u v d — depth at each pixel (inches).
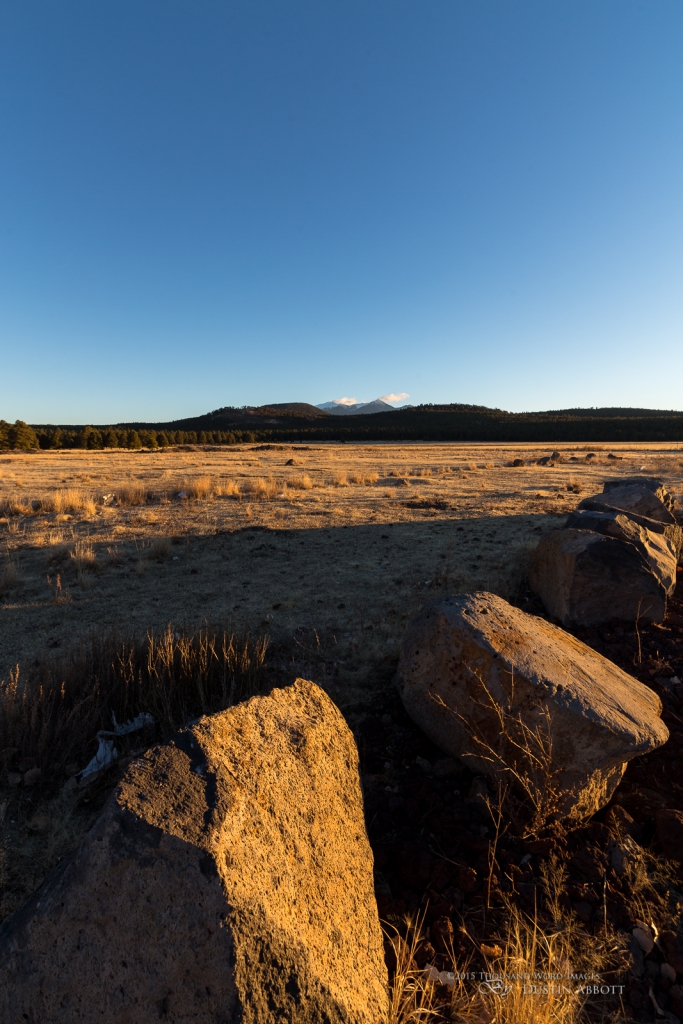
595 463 1304.1
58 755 137.1
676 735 143.2
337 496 608.7
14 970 59.7
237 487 652.1
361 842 99.9
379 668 186.5
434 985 85.9
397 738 152.5
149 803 68.5
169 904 62.0
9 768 135.3
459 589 258.1
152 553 339.9
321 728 104.9
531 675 122.0
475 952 92.0
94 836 64.4
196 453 2063.2
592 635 203.3
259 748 87.9
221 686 166.4
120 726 147.6
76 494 562.9
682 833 112.3
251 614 238.2
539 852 111.3
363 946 83.1
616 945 91.3
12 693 155.2
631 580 207.9
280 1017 60.2
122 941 60.3
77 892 61.6
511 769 117.3
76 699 153.7
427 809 125.3
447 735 139.8
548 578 236.1
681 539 292.4
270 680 178.5
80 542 370.3
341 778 104.3
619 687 135.0
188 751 78.1
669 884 104.7
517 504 506.3
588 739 114.8
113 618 238.7
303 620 229.1
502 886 104.2
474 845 113.0
